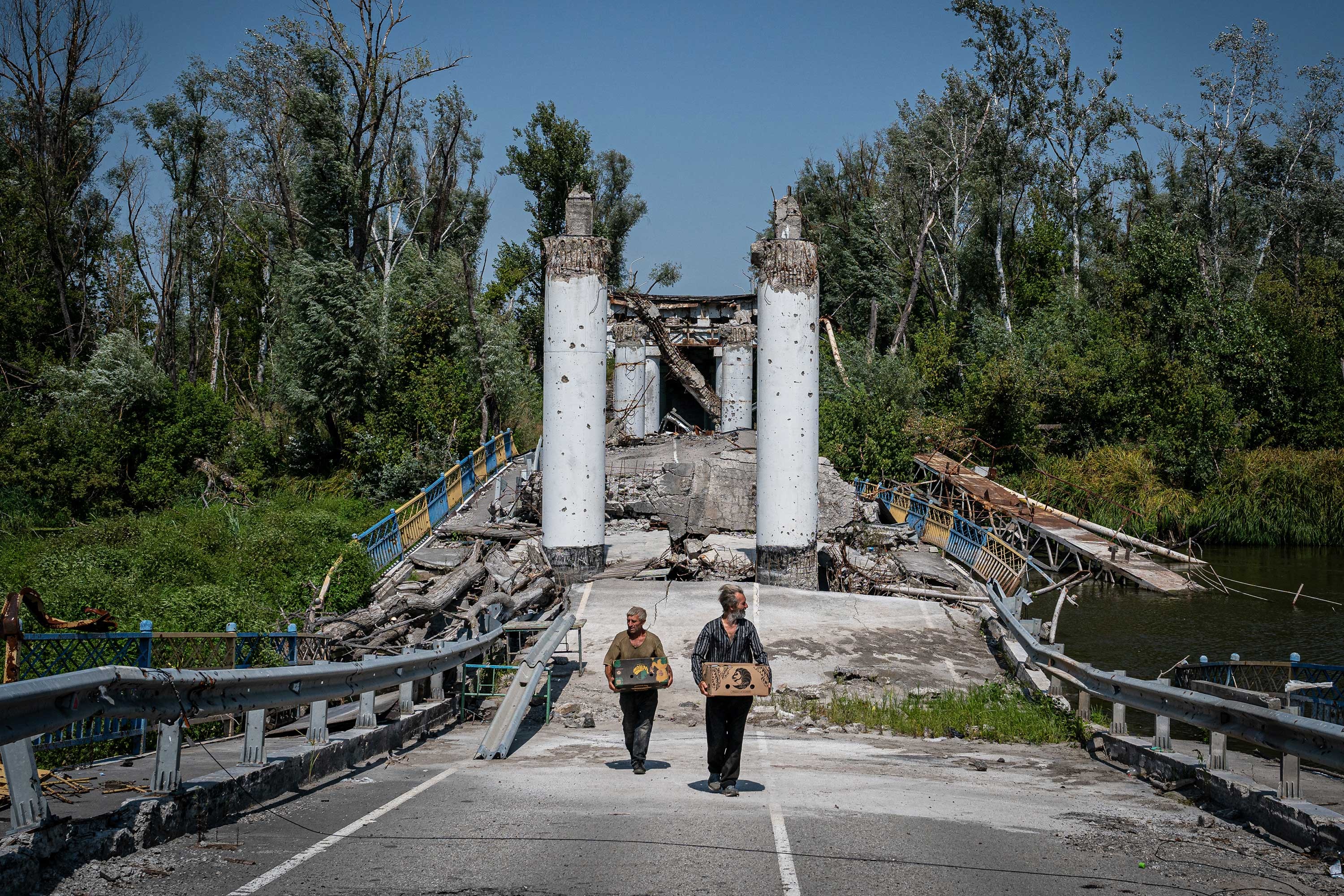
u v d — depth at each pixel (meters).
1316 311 60.62
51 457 34.88
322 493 41.66
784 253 23.94
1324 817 6.97
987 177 66.75
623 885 5.60
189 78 55.28
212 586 18.25
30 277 52.03
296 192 49.06
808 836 6.86
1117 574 34.50
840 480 29.28
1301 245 75.56
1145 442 51.47
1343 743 6.77
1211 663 14.87
